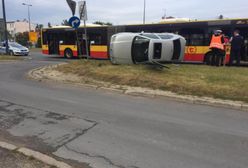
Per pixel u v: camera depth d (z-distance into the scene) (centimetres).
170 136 578
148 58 1368
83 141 552
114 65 1427
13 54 3353
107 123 657
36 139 563
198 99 848
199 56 1980
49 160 456
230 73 1195
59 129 618
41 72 1434
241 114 737
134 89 997
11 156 473
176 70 1259
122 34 1470
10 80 1276
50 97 925
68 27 2725
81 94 976
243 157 484
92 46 2567
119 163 463
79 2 1441
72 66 1459
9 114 729
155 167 450
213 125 648
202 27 1967
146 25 2222
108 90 1030
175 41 1420
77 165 458
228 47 1683
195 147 525
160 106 814
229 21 1878
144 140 557
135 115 721
